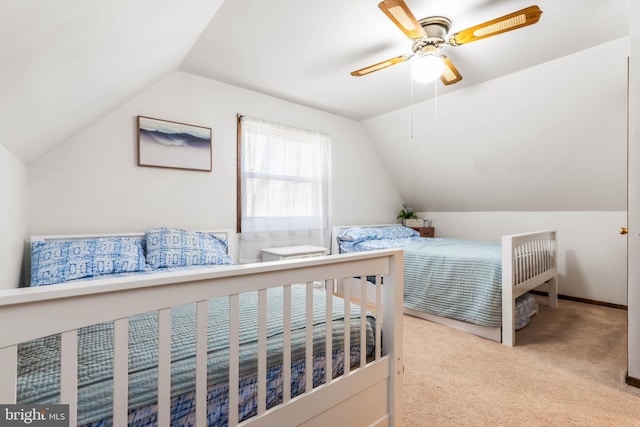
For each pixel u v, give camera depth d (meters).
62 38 0.86
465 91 3.17
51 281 1.82
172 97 2.78
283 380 0.94
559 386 1.78
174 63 2.40
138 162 2.60
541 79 2.73
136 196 2.60
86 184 2.38
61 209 2.29
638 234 1.75
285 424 0.94
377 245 3.38
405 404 1.62
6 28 0.64
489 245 3.27
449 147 3.82
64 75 1.12
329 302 1.07
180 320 1.12
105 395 0.72
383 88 3.15
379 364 1.26
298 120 3.62
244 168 3.18
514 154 3.43
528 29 2.13
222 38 2.25
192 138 2.86
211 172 3.00
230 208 3.12
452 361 2.09
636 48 1.73
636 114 1.74
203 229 2.95
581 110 2.77
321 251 3.33
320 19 2.01
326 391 1.05
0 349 0.53
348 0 1.83
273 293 1.50
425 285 2.87
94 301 0.62
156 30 1.39
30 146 1.71
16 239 1.77
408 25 1.78
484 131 3.42
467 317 2.57
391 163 4.55
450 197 4.44
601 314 3.05
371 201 4.48
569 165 3.20
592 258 3.44
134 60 1.58
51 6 0.68
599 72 2.48
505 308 2.37
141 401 0.74
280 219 3.43
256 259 3.30
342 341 1.17
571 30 2.14
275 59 2.57
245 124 3.18
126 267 2.04
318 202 3.74
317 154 3.73
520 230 4.00
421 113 3.67
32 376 0.75
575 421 1.48
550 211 3.74
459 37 1.90
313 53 2.46
